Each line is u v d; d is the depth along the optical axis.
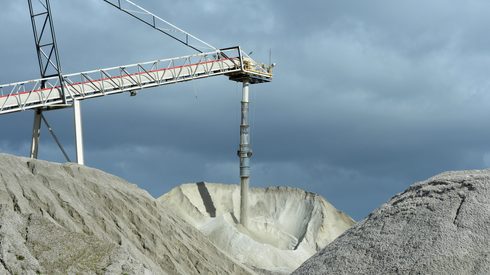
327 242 161.38
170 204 164.62
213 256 97.06
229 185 173.62
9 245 58.72
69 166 91.19
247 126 147.25
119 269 61.09
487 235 38.12
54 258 60.44
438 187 41.94
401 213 41.38
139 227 88.88
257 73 141.00
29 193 79.75
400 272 37.72
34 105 105.50
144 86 119.44
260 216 168.25
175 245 91.00
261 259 144.25
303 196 172.75
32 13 106.56
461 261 37.31
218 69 133.12
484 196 39.97
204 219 162.00
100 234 81.00
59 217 78.50
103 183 93.50
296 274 41.53
